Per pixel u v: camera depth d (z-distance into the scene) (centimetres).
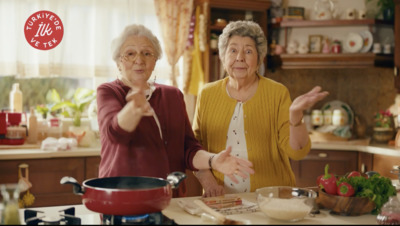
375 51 393
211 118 215
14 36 371
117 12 403
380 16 408
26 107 396
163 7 405
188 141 197
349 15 404
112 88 182
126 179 152
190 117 433
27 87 395
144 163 178
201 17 402
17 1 368
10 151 327
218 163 172
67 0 382
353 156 375
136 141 179
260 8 415
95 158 340
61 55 383
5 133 349
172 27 406
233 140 210
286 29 418
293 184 212
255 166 207
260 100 211
